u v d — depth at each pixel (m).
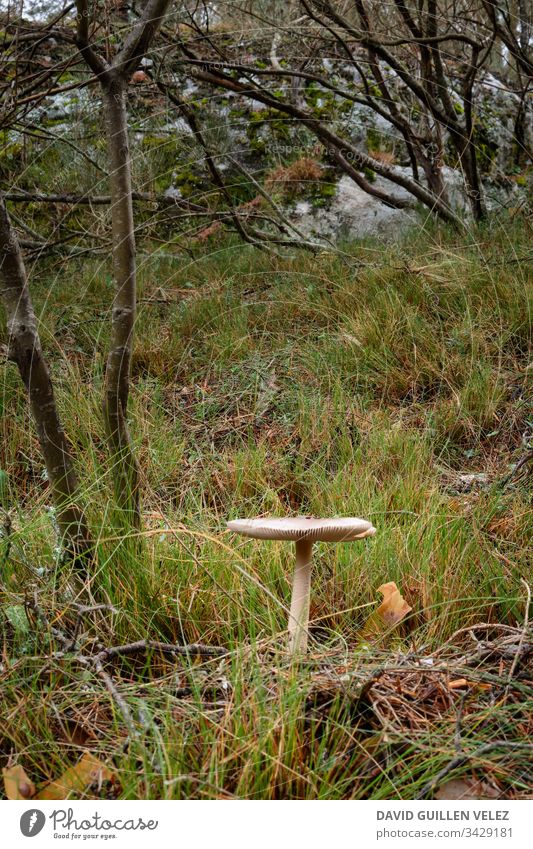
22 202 8.19
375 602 2.81
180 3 5.73
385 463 4.12
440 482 4.11
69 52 6.63
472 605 2.85
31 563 2.93
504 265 6.02
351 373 5.18
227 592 2.79
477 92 10.26
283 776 1.93
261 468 4.18
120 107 3.18
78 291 6.77
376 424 4.52
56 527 3.01
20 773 1.96
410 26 7.50
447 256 6.38
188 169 9.47
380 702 2.21
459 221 7.53
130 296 3.15
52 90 4.83
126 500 3.17
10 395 4.88
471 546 3.17
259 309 6.21
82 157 6.91
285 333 5.87
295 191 9.54
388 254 6.70
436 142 8.53
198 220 8.49
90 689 2.34
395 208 8.62
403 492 3.68
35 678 2.30
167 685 2.38
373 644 2.62
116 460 3.20
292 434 4.66
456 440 4.60
